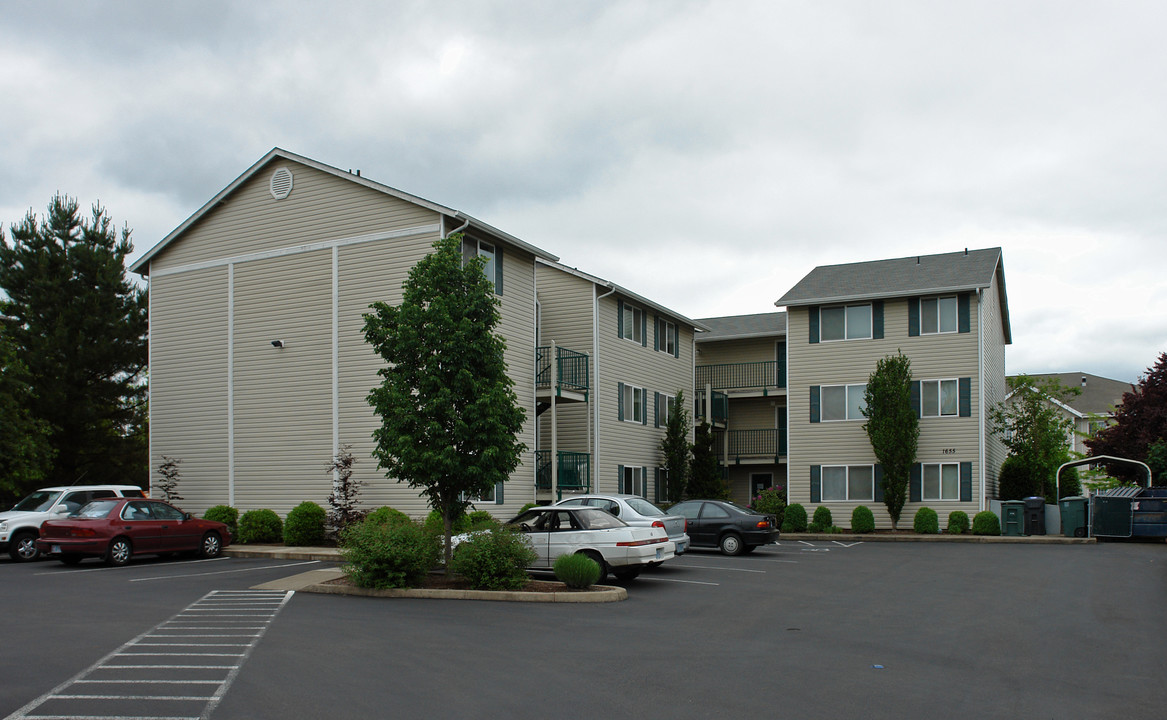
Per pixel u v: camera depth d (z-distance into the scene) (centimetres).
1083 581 1731
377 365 2362
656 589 1578
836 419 3506
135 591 1499
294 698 773
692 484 3619
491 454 1536
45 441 2897
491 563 1484
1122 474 3428
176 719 707
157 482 2666
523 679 853
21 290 3281
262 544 2352
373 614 1250
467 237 2416
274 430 2498
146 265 2788
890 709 760
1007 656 997
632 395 3434
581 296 3191
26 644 1015
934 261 3691
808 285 3712
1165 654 1012
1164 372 3325
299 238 2530
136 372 3409
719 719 726
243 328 2588
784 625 1198
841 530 3309
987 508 3250
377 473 2330
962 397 3294
